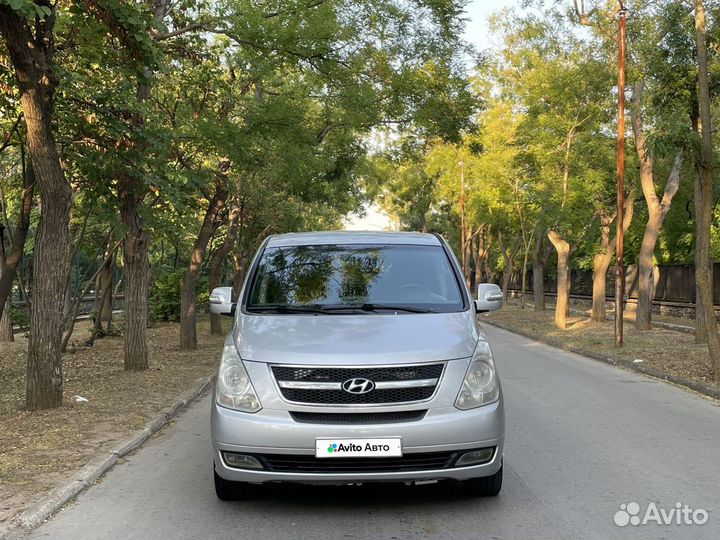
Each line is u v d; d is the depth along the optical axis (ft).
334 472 15.39
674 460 21.61
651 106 51.24
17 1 20.18
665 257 111.34
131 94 36.63
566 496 17.79
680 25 45.73
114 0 27.20
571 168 76.59
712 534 15.10
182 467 20.95
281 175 53.67
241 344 16.70
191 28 41.04
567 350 60.59
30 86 26.45
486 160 101.19
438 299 19.21
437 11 52.06
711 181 38.86
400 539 14.78
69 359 49.96
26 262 76.13
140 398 31.81
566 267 82.89
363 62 51.75
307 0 43.75
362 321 17.46
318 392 15.60
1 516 15.88
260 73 45.27
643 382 40.11
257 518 16.21
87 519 16.26
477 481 17.06
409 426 15.33
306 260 20.62
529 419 28.35
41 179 27.71
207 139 44.09
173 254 112.98
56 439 23.35
